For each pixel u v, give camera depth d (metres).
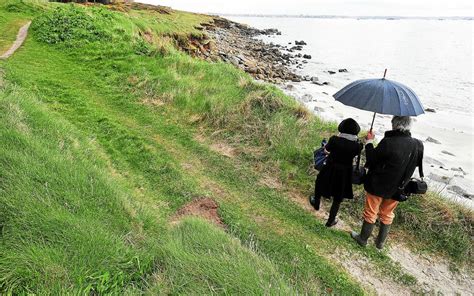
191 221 4.41
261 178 6.69
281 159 7.22
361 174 4.82
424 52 49.66
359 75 29.69
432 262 5.00
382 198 4.67
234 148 7.67
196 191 5.95
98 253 3.17
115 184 5.06
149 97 10.06
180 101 9.68
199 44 32.44
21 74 9.93
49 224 3.34
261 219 5.47
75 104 8.92
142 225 4.30
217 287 3.06
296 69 32.34
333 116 16.45
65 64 12.46
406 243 5.31
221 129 8.38
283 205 5.93
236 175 6.71
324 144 5.38
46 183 4.04
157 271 3.25
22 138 4.90
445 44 64.31
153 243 3.68
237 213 5.52
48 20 16.98
